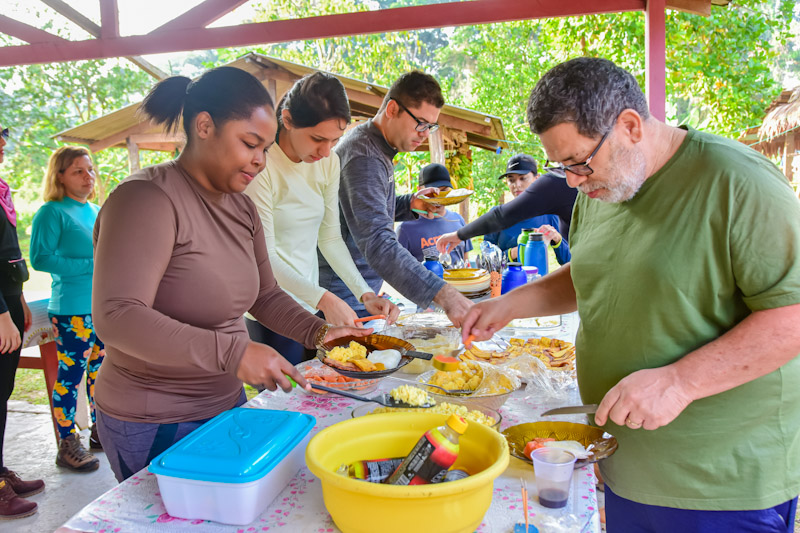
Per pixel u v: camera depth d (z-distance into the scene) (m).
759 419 1.31
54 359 3.53
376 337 1.79
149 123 1.45
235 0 4.39
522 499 1.14
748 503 1.34
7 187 2.90
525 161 4.65
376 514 0.94
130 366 1.43
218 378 1.50
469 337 1.80
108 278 1.26
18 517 2.85
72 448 3.35
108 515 1.10
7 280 2.82
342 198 2.48
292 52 14.30
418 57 22.03
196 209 1.42
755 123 9.98
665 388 1.23
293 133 2.18
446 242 3.47
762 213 1.21
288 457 1.18
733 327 1.29
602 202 1.54
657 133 1.35
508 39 13.83
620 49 10.49
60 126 16.45
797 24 13.96
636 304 1.37
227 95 1.35
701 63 10.10
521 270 2.83
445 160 6.78
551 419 1.53
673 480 1.36
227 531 1.05
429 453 1.03
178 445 1.15
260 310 1.80
